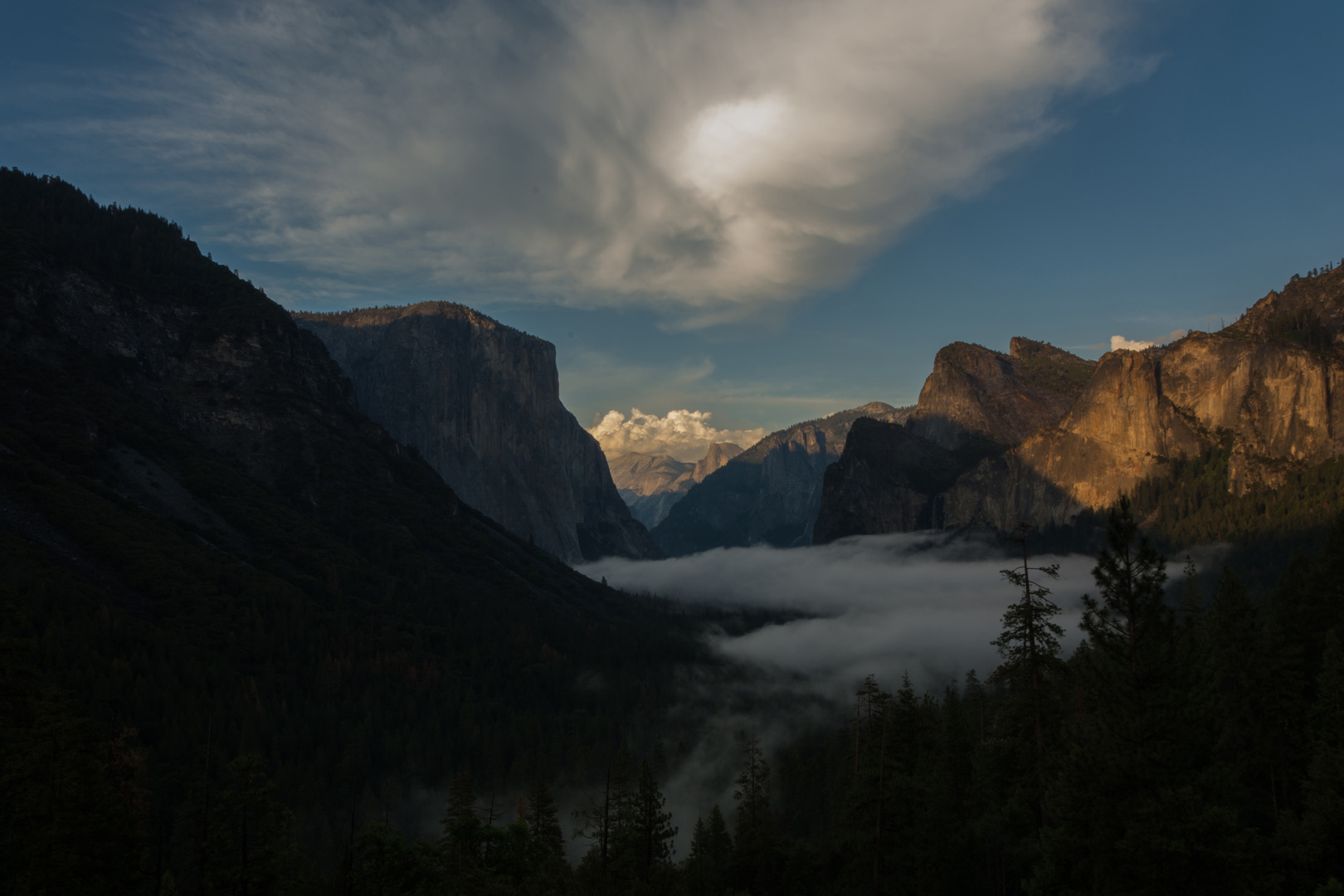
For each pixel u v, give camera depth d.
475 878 66.56
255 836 56.09
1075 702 52.19
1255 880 37.72
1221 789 34.81
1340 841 41.53
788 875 67.88
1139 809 33.25
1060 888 37.38
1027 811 52.66
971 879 51.97
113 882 50.44
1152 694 34.75
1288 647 58.53
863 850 54.28
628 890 62.88
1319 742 52.12
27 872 47.59
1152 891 32.88
